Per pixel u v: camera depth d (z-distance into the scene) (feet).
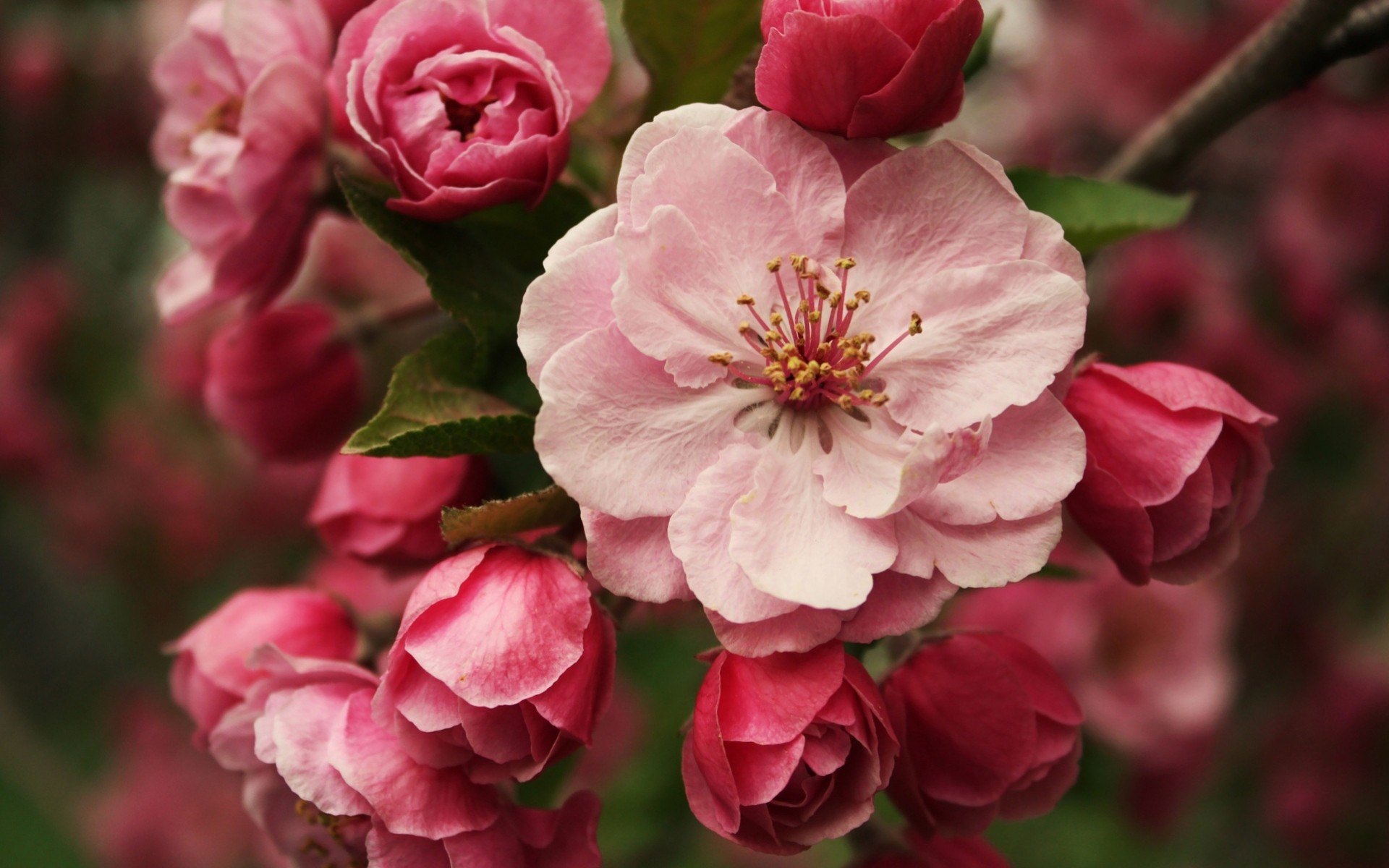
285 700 0.81
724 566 0.77
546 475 0.87
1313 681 1.48
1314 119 1.44
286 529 1.59
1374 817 1.44
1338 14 0.88
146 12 1.61
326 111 0.86
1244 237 1.52
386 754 0.78
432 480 0.86
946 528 0.78
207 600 1.62
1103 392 0.82
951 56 0.77
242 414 0.95
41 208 1.74
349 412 0.97
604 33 0.83
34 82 1.61
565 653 0.77
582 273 0.76
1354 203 1.39
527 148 0.81
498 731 0.77
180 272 0.93
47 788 1.64
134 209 1.73
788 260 0.79
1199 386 0.81
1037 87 1.49
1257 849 1.49
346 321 0.96
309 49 0.86
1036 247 0.78
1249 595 1.48
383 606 1.15
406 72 0.82
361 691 0.80
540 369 0.76
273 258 0.89
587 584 0.80
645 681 1.18
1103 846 1.18
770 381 0.79
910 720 0.81
